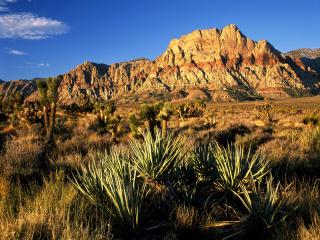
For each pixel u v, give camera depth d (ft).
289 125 88.89
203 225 17.78
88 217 17.53
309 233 15.16
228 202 21.24
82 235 14.53
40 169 31.17
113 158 21.84
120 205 17.12
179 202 19.95
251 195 21.09
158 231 17.54
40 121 79.05
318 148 40.34
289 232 16.31
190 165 23.31
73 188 20.68
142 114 45.62
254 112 221.46
